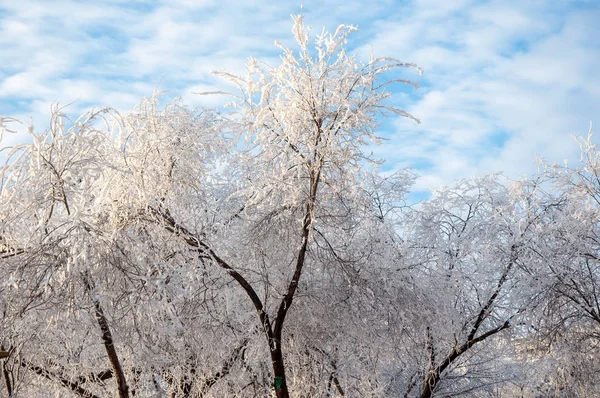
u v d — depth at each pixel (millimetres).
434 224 14312
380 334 11688
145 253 9430
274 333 9961
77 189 9164
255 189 10258
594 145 13914
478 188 14742
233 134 10617
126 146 10492
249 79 10148
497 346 14203
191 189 11062
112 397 11242
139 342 9477
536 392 14953
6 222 8914
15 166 9219
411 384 13836
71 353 10414
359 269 11453
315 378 12273
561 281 12656
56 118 9312
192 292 10219
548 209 13719
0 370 9648
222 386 11562
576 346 13273
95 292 8477
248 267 11203
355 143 9703
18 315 8438
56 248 8469
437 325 11969
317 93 9680
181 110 11266
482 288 13305
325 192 10008
